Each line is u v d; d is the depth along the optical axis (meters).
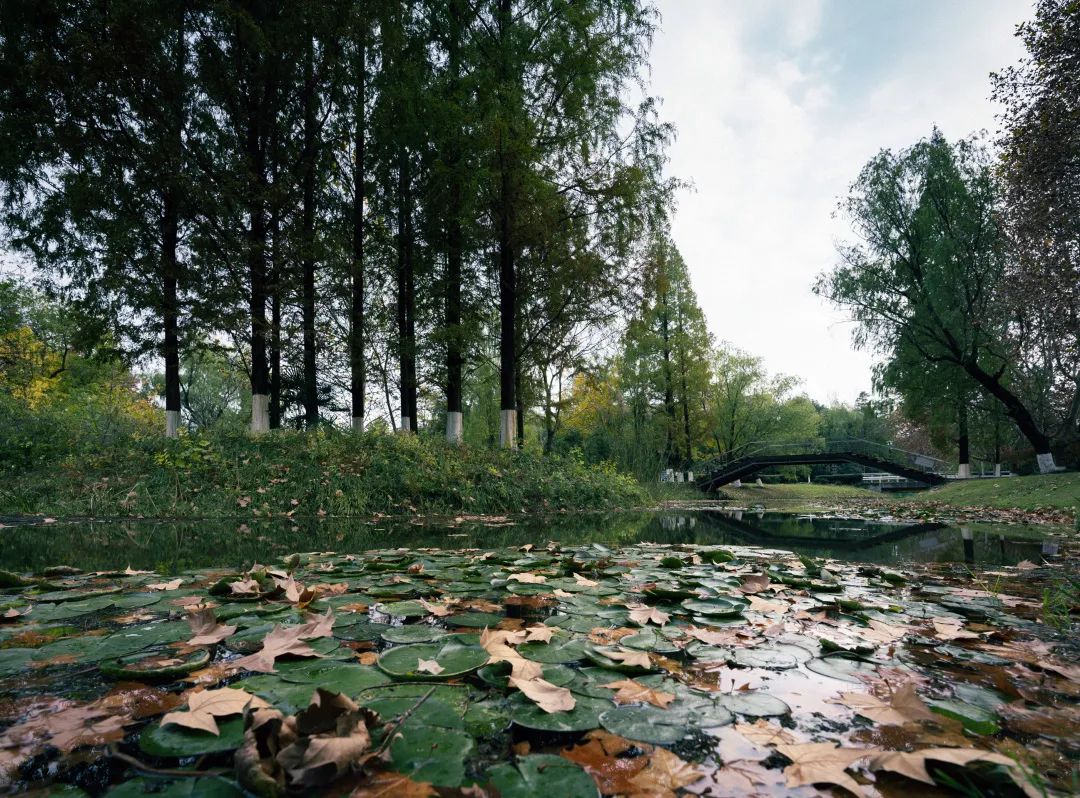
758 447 31.61
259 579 2.17
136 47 8.10
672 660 1.39
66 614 1.77
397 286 13.22
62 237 10.10
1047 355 15.00
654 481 16.19
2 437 8.27
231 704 0.99
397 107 11.06
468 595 2.13
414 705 1.04
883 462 23.19
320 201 11.90
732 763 0.85
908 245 17.22
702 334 24.30
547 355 13.52
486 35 11.69
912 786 0.80
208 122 10.26
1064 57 9.22
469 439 23.80
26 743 0.89
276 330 9.77
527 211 10.94
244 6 9.56
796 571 2.89
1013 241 12.04
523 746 0.90
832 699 1.14
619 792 0.76
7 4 7.94
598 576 2.63
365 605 1.92
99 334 9.92
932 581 2.72
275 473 7.73
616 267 12.04
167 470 7.51
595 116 11.62
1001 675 1.27
